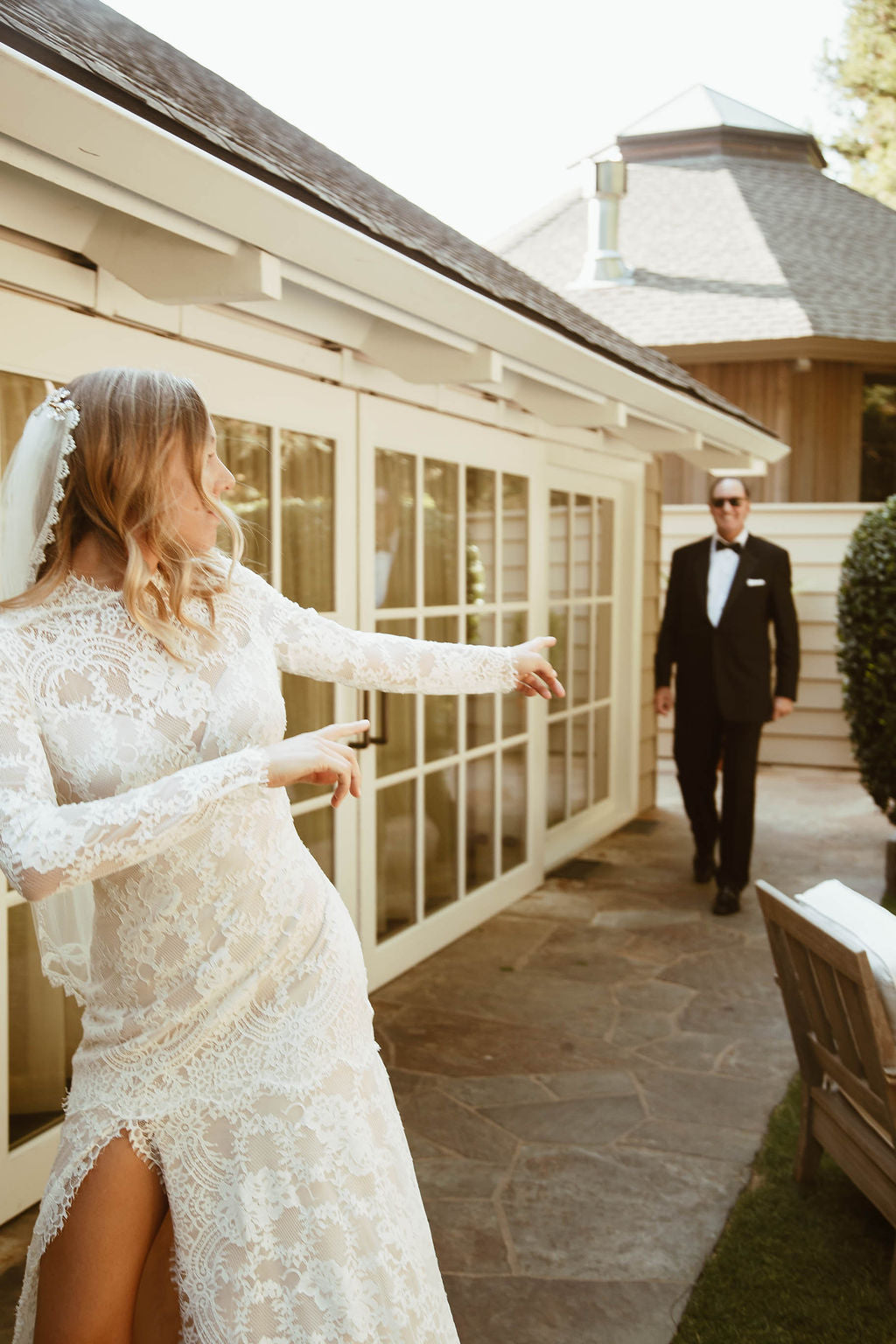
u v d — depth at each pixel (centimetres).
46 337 273
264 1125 151
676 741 584
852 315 1164
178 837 133
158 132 212
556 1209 288
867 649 569
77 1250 148
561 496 635
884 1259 261
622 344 594
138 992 151
